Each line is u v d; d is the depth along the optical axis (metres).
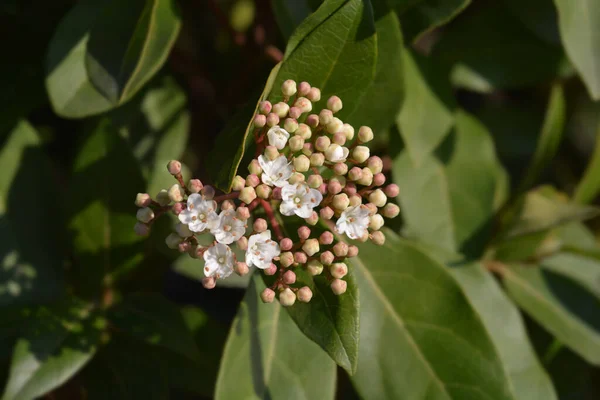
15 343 0.37
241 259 0.36
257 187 0.31
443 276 0.36
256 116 0.31
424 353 0.35
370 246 0.36
